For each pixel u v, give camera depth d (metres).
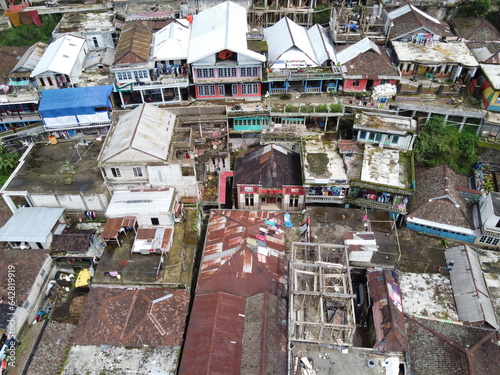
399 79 60.09
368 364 36.38
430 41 65.38
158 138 49.41
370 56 61.47
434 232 49.62
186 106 61.16
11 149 59.56
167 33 64.75
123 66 60.03
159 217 47.34
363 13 69.25
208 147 56.50
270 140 58.09
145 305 40.91
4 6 83.62
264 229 47.72
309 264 40.19
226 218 49.50
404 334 38.66
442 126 58.25
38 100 58.94
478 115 57.28
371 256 43.31
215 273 43.31
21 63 61.88
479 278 43.38
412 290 43.19
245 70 60.06
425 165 57.69
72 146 56.19
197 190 50.78
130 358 37.78
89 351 38.38
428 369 37.19
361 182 49.34
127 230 48.25
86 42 69.94
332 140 56.59
